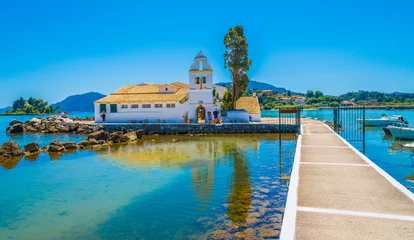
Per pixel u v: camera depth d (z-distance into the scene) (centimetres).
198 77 4584
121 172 1973
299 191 975
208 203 1328
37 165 2242
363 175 1171
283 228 701
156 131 4422
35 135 4653
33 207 1334
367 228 696
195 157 2447
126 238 1016
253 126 4194
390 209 809
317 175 1176
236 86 5150
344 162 1420
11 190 1595
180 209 1264
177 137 3969
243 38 4991
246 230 1040
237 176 1798
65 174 1945
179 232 1042
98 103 5050
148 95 5159
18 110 17288
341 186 1026
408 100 15212
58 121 5641
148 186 1625
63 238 1035
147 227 1095
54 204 1370
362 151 2678
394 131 3469
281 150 2705
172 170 1995
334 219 749
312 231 686
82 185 1675
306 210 811
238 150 2753
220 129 4256
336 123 3550
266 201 1338
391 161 2252
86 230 1091
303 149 1808
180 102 4838
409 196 905
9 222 1174
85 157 2550
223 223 1105
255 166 2062
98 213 1248
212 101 4544
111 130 4588
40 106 17725
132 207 1306
